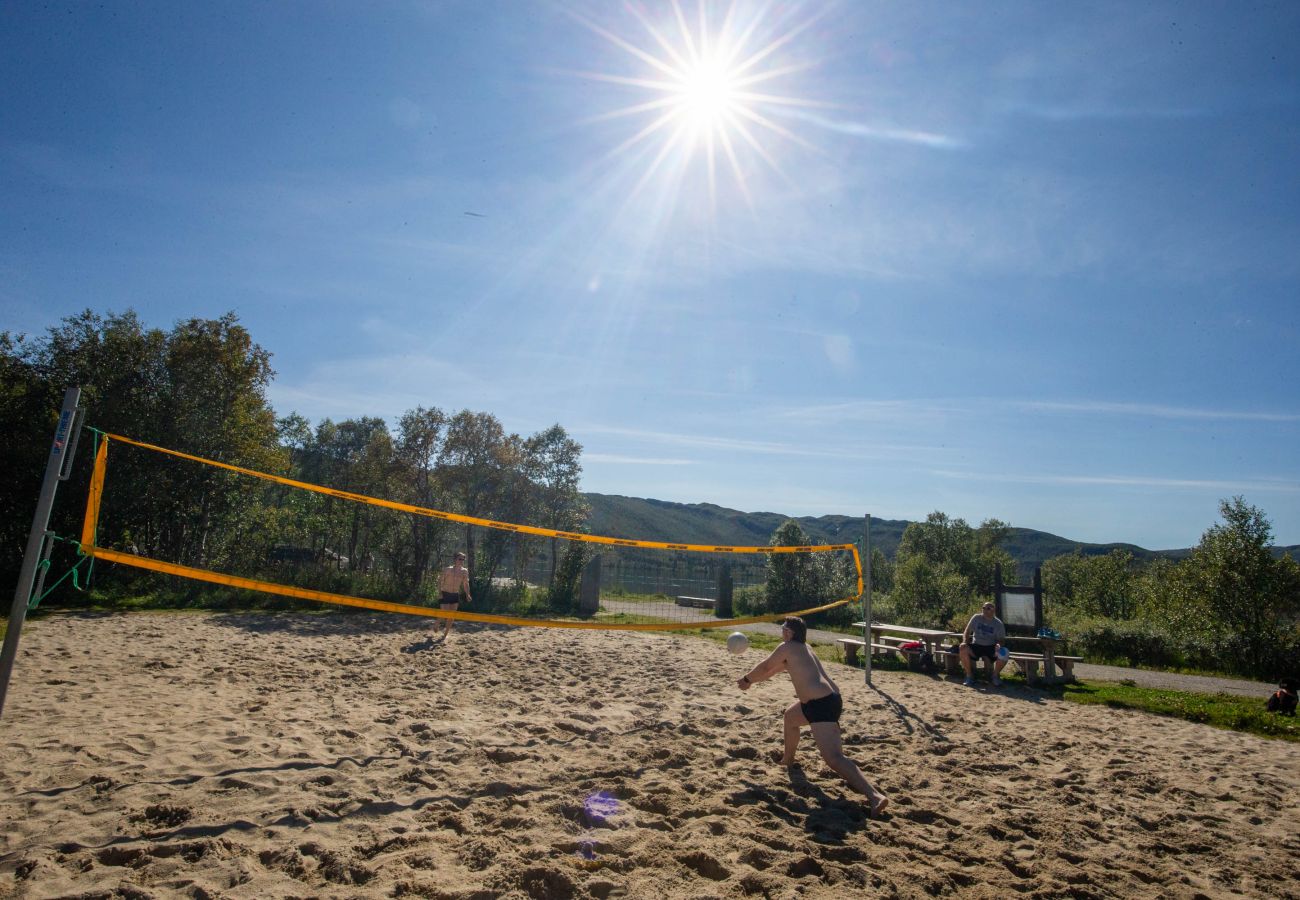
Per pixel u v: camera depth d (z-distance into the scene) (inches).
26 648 326.3
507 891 120.0
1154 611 709.3
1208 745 270.2
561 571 695.1
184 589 565.9
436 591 627.5
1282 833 177.0
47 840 132.8
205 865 125.7
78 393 160.2
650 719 252.2
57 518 540.7
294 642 388.5
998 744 247.8
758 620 309.3
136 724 209.2
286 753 188.4
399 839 138.9
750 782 187.0
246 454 610.2
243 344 608.7
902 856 145.3
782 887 126.6
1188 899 136.4
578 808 159.8
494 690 288.7
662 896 121.8
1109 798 195.8
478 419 671.8
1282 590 566.3
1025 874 142.8
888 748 233.5
